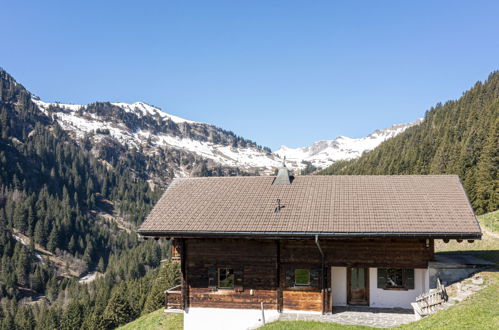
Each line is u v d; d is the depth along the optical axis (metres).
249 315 23.59
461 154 83.38
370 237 20.78
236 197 26.00
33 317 111.69
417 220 21.42
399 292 23.03
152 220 24.08
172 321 31.80
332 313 22.48
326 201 24.27
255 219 22.92
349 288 23.72
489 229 40.53
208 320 24.08
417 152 116.88
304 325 20.56
